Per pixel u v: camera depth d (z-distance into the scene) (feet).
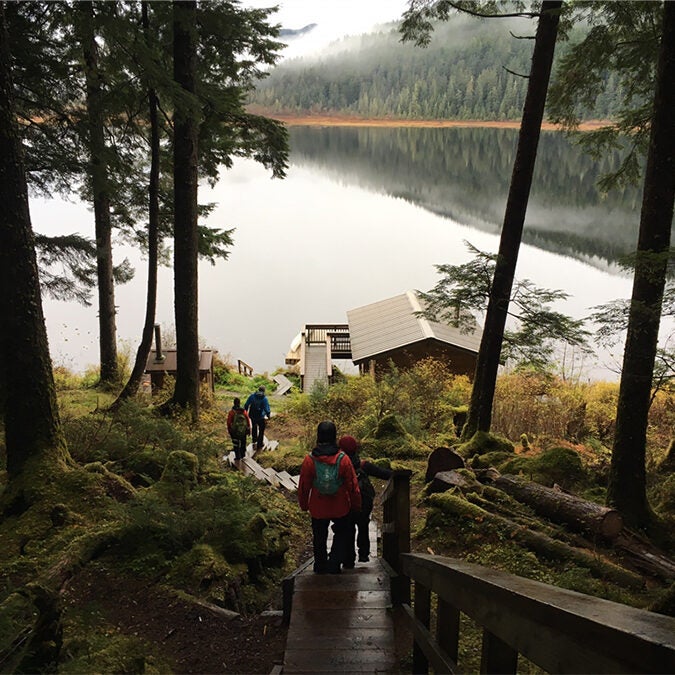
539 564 21.36
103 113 50.31
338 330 118.62
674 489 29.09
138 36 39.45
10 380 24.35
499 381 56.54
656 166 24.61
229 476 30.71
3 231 23.80
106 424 33.53
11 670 10.10
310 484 17.69
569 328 36.01
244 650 15.26
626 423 26.40
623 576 20.06
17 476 23.79
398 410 51.31
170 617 16.60
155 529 20.45
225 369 93.04
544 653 4.64
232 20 49.65
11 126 23.68
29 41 44.27
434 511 25.86
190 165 47.98
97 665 12.58
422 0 35.42
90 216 465.88
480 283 37.09
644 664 3.28
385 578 17.43
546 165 511.40
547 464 31.22
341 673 12.87
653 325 25.25
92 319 211.61
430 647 9.83
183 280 48.85
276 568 22.89
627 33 31.55
